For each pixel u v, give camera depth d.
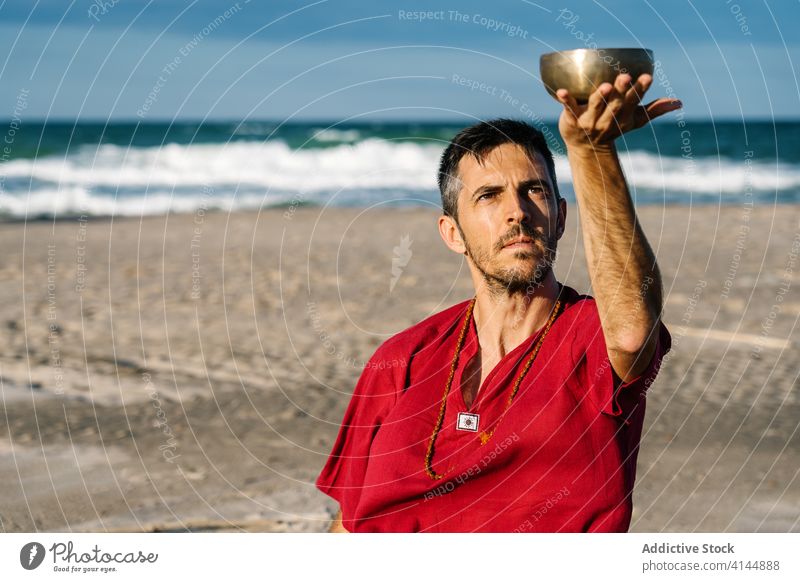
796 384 5.54
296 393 5.45
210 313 7.75
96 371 5.90
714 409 5.07
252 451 4.41
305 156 22.03
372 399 1.98
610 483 1.74
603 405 1.73
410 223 14.78
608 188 1.50
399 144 20.78
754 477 4.02
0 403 5.17
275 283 9.13
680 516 3.55
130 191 21.47
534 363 1.80
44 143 35.03
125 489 3.85
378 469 1.87
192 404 5.20
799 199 20.61
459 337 1.92
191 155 25.08
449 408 1.84
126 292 8.75
